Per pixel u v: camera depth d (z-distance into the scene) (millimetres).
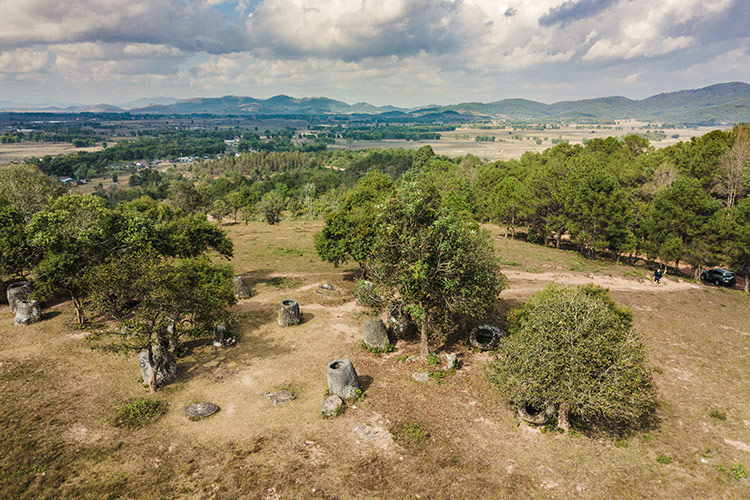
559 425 19594
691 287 45688
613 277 47906
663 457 17719
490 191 83500
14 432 18312
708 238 46906
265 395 22047
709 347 29672
